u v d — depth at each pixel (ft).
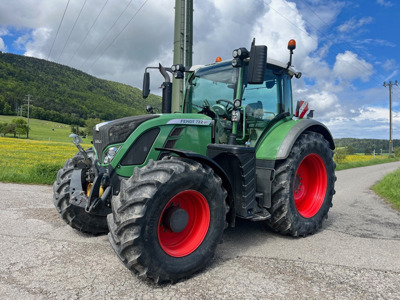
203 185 9.15
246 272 9.36
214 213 9.54
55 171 28.12
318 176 14.53
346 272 9.46
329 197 14.53
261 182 12.37
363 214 18.12
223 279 8.86
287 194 12.20
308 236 13.32
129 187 8.43
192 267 8.87
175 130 11.00
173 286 8.41
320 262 10.25
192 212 9.80
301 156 12.94
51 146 146.92
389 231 14.30
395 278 9.10
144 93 15.72
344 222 16.05
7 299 7.41
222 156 11.28
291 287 8.38
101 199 9.95
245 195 10.78
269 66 13.79
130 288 8.19
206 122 11.78
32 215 15.43
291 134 12.71
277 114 14.08
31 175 27.58
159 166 8.81
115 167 10.11
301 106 14.89
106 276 8.86
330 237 13.23
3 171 30.94
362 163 73.26
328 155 14.51
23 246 11.16
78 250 10.91
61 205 12.30
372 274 9.34
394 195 23.44
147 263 8.07
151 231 8.13
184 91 14.92
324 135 15.76
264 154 12.49
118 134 10.22
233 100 12.23
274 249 11.47
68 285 8.25
